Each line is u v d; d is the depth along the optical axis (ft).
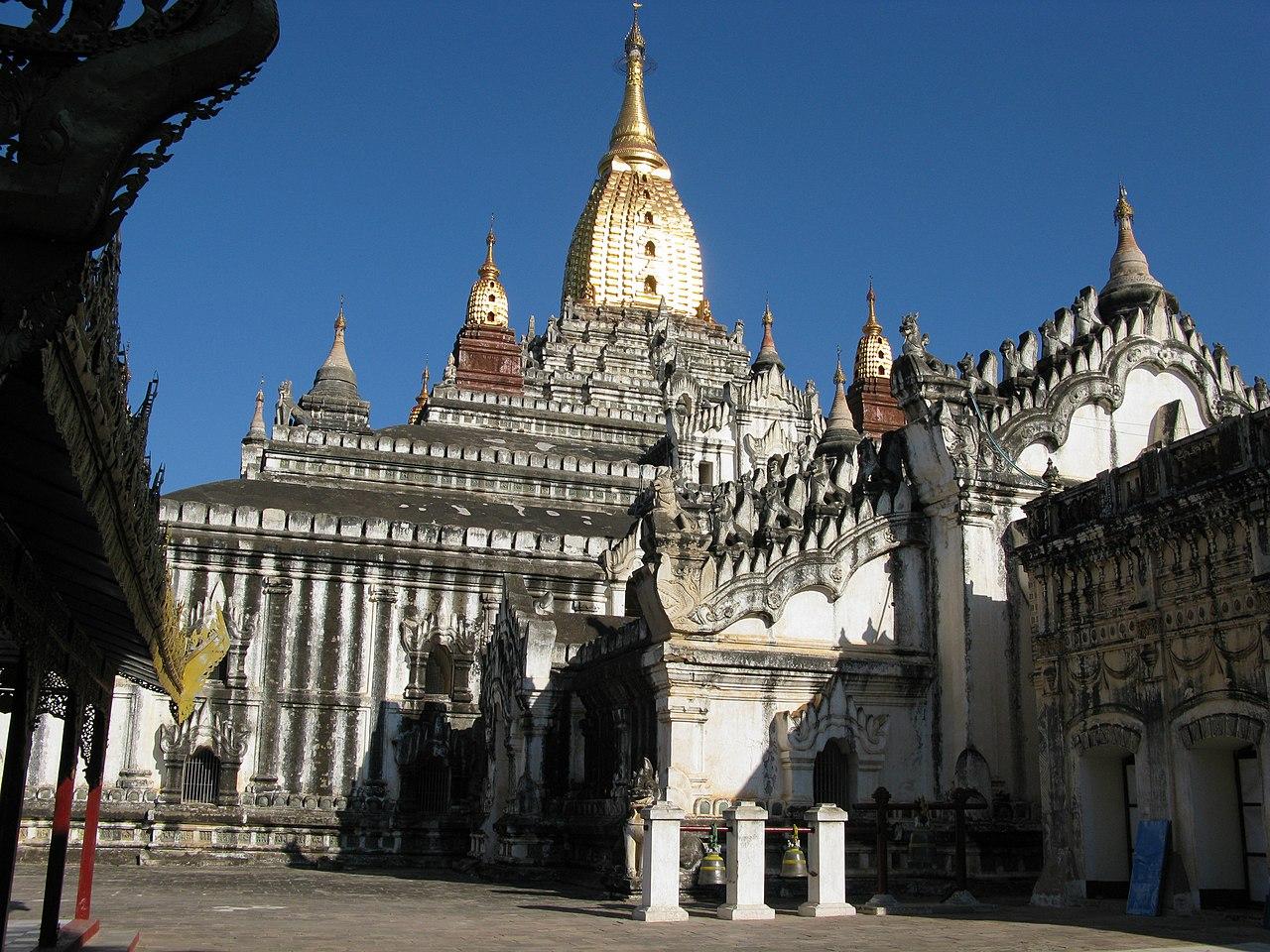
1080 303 120.67
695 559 102.99
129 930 68.54
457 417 253.03
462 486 217.15
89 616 50.08
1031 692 104.68
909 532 110.42
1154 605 80.59
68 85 22.29
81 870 64.49
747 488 162.71
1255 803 77.36
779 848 98.07
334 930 70.33
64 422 26.94
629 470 229.04
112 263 28.50
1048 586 91.91
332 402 278.05
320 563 172.24
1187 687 77.61
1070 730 88.28
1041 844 100.63
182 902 92.94
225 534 169.58
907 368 113.19
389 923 75.05
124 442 33.73
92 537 36.60
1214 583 75.77
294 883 121.49
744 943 63.31
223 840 156.87
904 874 98.78
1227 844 77.30
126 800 155.84
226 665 164.96
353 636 171.63
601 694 120.37
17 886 108.99
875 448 130.11
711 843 82.64
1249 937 64.80
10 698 65.26
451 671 174.91
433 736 168.25
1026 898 95.30
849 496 130.62
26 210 21.93
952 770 103.45
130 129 22.48
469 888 113.50
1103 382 115.65
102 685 62.44
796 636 105.29
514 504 216.13
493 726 140.87
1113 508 84.94
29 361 23.65
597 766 123.54
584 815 119.85
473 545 180.24
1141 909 77.71
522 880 123.34
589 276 357.41
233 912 83.35
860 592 108.17
